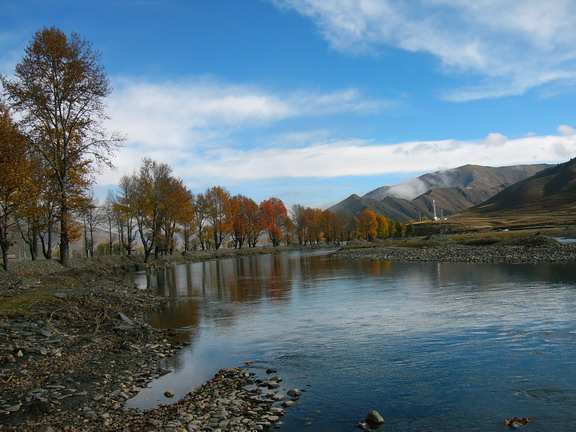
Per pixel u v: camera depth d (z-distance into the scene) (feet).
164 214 236.22
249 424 31.91
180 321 75.31
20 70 115.65
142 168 225.97
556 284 97.55
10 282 90.79
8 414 33.32
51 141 120.37
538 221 579.48
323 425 31.65
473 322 62.54
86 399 37.27
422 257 217.97
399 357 47.50
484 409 32.99
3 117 111.04
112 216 266.36
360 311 76.79
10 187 109.81
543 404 33.27
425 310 74.28
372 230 577.84
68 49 119.44
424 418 32.04
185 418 32.96
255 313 80.53
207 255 337.31
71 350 51.90
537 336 52.80
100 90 125.29
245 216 427.33
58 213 130.21
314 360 48.24
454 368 42.73
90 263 183.52
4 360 45.21
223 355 52.24
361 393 37.65
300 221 547.90
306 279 142.20
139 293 108.68
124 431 30.91
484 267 151.43
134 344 57.11
